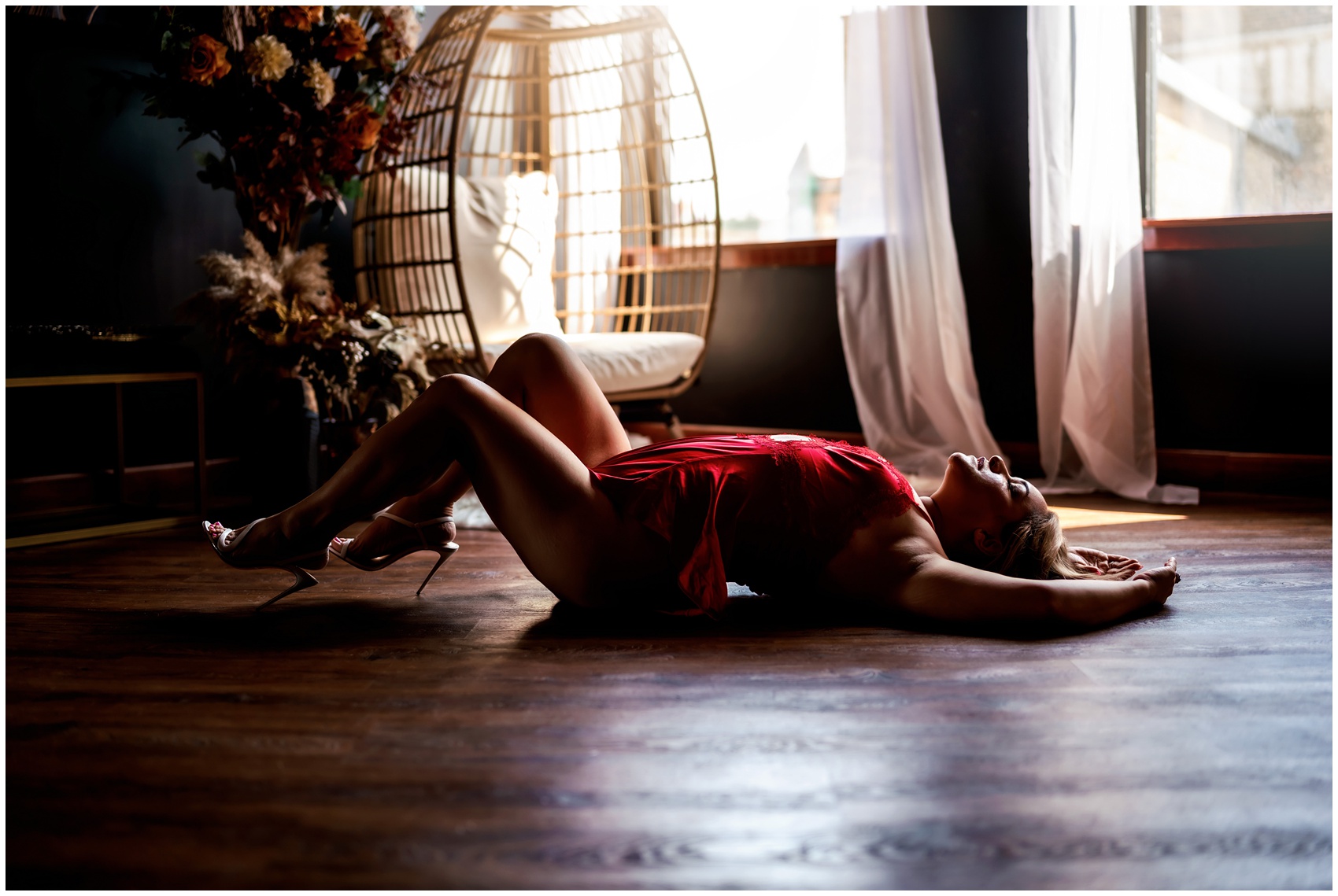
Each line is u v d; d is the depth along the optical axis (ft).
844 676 4.93
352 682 4.90
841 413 13.19
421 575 7.29
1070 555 6.20
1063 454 11.39
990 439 11.72
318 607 6.37
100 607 6.35
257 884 3.06
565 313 13.39
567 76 13.21
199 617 6.11
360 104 9.78
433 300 11.60
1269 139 10.81
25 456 9.64
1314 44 10.49
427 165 10.87
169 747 4.09
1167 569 6.16
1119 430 10.84
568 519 5.45
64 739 4.18
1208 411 11.08
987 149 12.08
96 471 10.09
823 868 3.16
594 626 5.89
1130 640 5.47
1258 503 10.18
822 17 13.20
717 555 5.55
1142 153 11.39
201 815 3.51
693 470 5.59
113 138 10.18
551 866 3.17
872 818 3.48
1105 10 10.62
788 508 5.70
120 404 9.73
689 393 14.44
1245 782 3.75
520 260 12.28
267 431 9.36
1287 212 10.79
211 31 9.23
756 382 13.84
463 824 3.45
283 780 3.79
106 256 10.18
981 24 12.00
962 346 11.72
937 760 3.95
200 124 9.47
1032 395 12.03
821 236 13.61
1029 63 11.04
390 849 3.27
